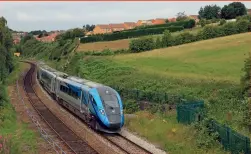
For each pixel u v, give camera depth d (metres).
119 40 90.31
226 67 44.75
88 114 28.69
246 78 29.31
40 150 21.64
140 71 48.31
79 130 28.00
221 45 63.19
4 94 37.22
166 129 25.77
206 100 29.45
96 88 28.72
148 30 91.75
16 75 74.06
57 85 41.31
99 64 59.59
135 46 72.94
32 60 132.62
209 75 40.31
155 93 33.00
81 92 30.78
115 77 47.44
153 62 56.25
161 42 73.06
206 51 59.88
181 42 73.06
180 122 27.20
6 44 68.88
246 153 18.17
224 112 26.86
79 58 73.56
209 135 22.17
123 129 28.08
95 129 27.84
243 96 28.73
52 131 27.17
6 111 31.75
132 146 23.36
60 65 85.81
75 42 99.19
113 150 22.27
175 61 54.78
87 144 23.31
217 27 74.62
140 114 31.58
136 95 35.06
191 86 35.06
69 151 21.58
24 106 39.00
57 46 116.31
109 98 27.70
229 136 20.08
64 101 38.16
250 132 22.97
